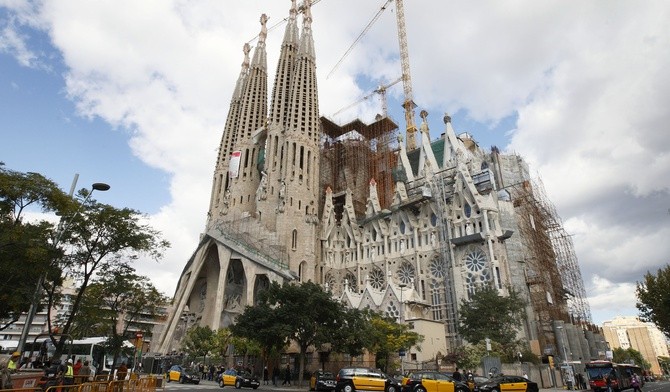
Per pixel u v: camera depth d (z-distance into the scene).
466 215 78.44
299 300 43.69
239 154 106.25
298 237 87.94
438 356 57.53
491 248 70.75
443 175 85.75
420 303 73.00
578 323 83.81
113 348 39.12
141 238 33.22
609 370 41.09
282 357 56.41
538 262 74.75
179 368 50.72
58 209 26.56
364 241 91.50
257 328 43.72
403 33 141.50
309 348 54.03
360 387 29.09
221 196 106.56
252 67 120.81
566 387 47.59
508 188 85.56
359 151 107.31
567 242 95.81
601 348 89.38
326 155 109.50
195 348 69.12
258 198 94.25
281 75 107.50
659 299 42.47
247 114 112.81
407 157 102.94
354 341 44.44
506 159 92.19
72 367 25.92
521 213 79.31
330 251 93.50
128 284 35.12
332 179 107.81
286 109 103.00
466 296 71.81
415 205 85.50
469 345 61.31
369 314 53.66
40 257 26.02
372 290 76.12
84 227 31.20
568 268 93.31
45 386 19.42
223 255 83.19
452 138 95.38
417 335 55.72
